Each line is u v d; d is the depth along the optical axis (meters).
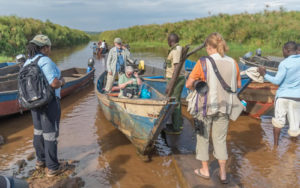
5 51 19.36
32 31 26.52
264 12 27.02
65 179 3.46
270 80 4.05
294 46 4.05
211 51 2.95
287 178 3.49
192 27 28.12
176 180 3.59
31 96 3.10
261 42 22.41
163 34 34.50
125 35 37.94
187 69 7.76
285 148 4.38
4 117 6.02
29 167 3.83
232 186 3.18
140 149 4.10
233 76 2.88
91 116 6.19
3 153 4.28
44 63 3.17
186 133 5.04
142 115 3.77
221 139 3.09
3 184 1.48
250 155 4.14
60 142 4.71
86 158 4.13
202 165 3.56
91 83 10.12
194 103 3.02
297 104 4.06
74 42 43.09
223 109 2.87
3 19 23.36
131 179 3.57
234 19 25.69
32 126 5.55
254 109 5.80
